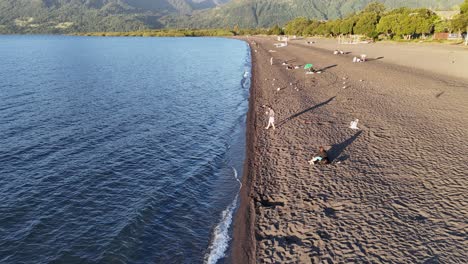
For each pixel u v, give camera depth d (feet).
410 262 39.70
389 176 59.82
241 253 46.62
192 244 50.21
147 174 73.51
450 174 59.00
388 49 290.56
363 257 41.29
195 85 177.78
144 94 153.48
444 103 105.60
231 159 80.33
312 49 336.08
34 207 60.13
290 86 146.61
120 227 54.34
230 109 127.13
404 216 48.11
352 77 158.10
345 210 51.06
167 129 103.71
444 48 274.57
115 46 525.75
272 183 63.36
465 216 46.98
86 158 81.41
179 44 577.02
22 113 118.52
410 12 399.44
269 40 583.17
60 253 48.62
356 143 76.23
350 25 439.22
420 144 73.10
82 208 60.03
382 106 105.29
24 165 77.10
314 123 93.15
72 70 235.40
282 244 46.16
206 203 61.57
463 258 39.55
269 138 86.43
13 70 229.25
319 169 65.21
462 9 294.66
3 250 49.06
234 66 261.03
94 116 116.37
